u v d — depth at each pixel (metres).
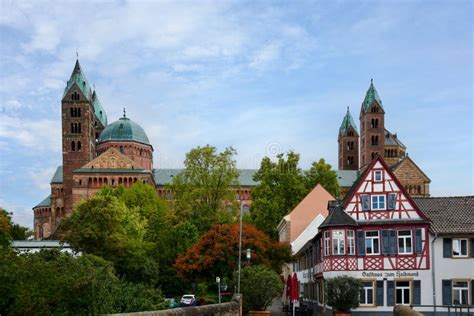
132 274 68.25
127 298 26.22
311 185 87.44
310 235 67.62
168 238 73.00
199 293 59.19
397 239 44.22
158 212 93.12
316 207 73.19
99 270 14.51
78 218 67.75
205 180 84.19
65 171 139.38
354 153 187.12
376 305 43.62
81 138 140.50
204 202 82.56
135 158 146.75
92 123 148.88
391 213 44.78
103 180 128.12
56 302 11.95
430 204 46.94
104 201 69.06
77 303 12.41
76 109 141.62
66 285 12.08
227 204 85.88
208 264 49.38
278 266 53.50
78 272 12.77
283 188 83.56
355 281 42.28
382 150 170.38
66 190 138.50
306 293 60.62
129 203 101.06
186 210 79.06
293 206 82.69
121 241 67.38
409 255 43.78
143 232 78.19
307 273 59.47
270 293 39.50
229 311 27.98
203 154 85.31
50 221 147.50
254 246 50.19
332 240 44.66
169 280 69.00
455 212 45.41
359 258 44.41
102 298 13.11
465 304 42.81
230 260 49.06
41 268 12.13
